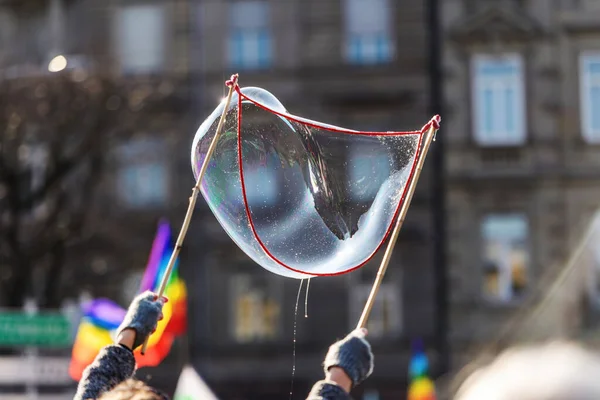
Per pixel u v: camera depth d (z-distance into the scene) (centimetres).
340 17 2272
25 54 2350
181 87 2291
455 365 2169
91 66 2202
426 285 2202
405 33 2247
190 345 2236
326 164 371
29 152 2081
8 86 2031
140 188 2281
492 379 147
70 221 2030
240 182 375
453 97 2216
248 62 2303
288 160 378
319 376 2217
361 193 364
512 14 2194
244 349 2250
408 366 2183
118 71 2197
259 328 2264
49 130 2014
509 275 2192
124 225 2233
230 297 2262
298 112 2267
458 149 2209
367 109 2258
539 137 2197
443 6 2228
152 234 2231
